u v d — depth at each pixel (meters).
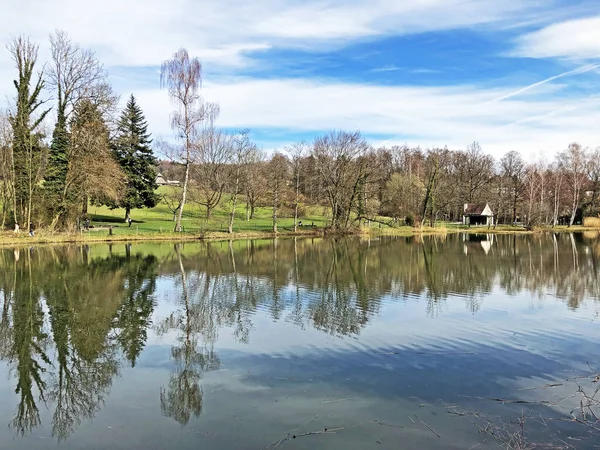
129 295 19.98
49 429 8.41
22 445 7.85
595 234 64.94
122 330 14.70
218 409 8.98
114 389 10.14
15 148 40.69
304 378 10.51
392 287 21.78
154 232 47.94
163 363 11.68
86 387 10.30
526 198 82.94
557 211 80.06
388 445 7.58
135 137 57.75
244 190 63.16
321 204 69.00
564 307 17.66
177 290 21.08
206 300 18.94
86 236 42.81
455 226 81.00
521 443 7.64
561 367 11.27
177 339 13.67
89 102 41.19
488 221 84.50
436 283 22.92
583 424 8.30
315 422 8.40
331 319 15.77
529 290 21.16
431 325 15.02
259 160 64.00
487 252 38.41
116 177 42.81
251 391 9.81
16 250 35.84
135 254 34.75
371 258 33.59
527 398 9.47
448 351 12.41
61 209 42.06
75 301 18.83
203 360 11.84
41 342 13.56
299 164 62.19
